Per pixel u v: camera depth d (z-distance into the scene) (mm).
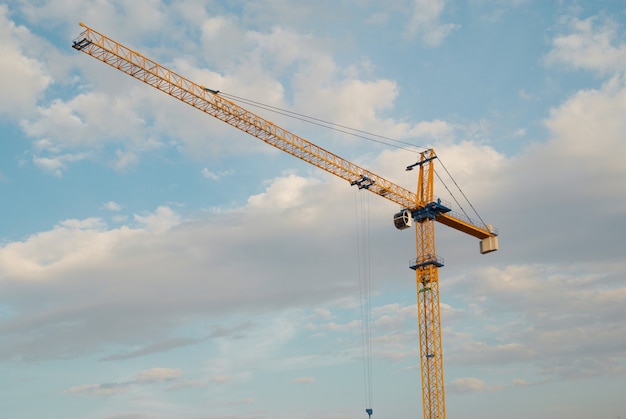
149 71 183875
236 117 196250
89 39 176375
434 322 198625
